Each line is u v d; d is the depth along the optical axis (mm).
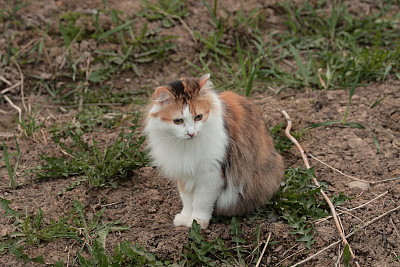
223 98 4570
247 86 6340
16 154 5625
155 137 4445
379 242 4531
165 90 4164
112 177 5367
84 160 5516
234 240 4621
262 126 4809
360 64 6801
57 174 5398
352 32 7637
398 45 7301
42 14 7750
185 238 4625
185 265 4461
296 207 4883
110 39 7434
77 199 5102
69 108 6727
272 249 4621
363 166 5348
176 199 5184
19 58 7203
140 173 5449
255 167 4664
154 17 7762
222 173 4496
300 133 5809
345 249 4230
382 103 6141
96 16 7422
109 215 4941
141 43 7387
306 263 4449
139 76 7168
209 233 4715
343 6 7926
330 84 6605
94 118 6410
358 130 5781
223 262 4504
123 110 6625
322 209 4926
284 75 6965
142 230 4746
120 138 5824
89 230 4691
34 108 6688
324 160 5477
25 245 4566
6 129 6309
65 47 7305
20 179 5414
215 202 4777
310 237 4594
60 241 4617
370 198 4961
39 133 6105
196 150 4332
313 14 7930
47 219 4844
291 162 5535
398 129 5855
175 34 7582
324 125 5895
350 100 5852
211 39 7387
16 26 7539
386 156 5441
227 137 4406
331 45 7457
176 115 4191
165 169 4586
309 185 5141
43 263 4371
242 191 4695
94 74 7059
